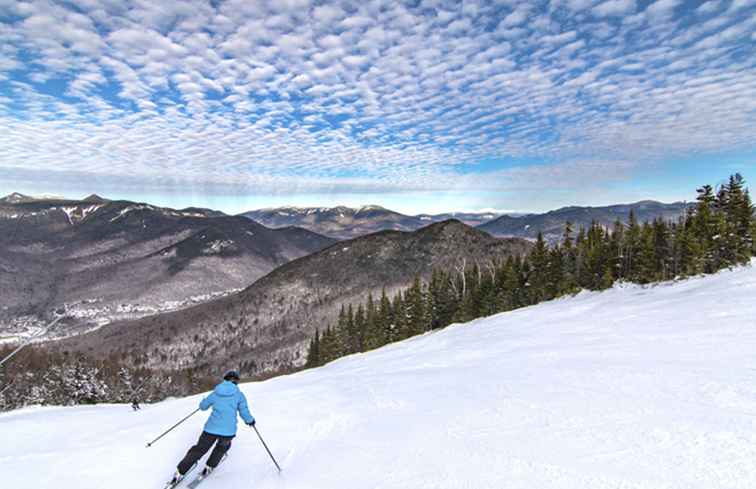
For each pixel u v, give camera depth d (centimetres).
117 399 8094
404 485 569
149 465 772
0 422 1583
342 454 726
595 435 664
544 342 1955
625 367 1104
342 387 1460
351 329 9094
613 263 5269
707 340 1375
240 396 728
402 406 1028
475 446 678
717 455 552
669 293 3444
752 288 2605
